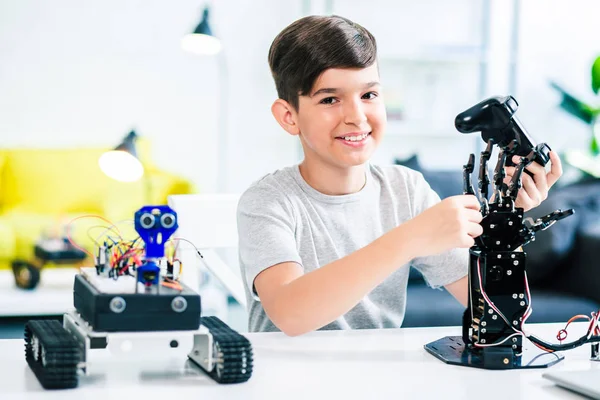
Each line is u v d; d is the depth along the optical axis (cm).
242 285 148
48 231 391
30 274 380
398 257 100
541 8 488
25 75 436
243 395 81
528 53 487
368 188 139
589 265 292
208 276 406
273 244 119
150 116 448
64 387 83
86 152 423
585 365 96
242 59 459
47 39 437
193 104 452
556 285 301
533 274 299
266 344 104
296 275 115
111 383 85
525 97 491
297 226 131
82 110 441
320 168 133
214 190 456
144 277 85
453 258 133
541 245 297
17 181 412
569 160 438
